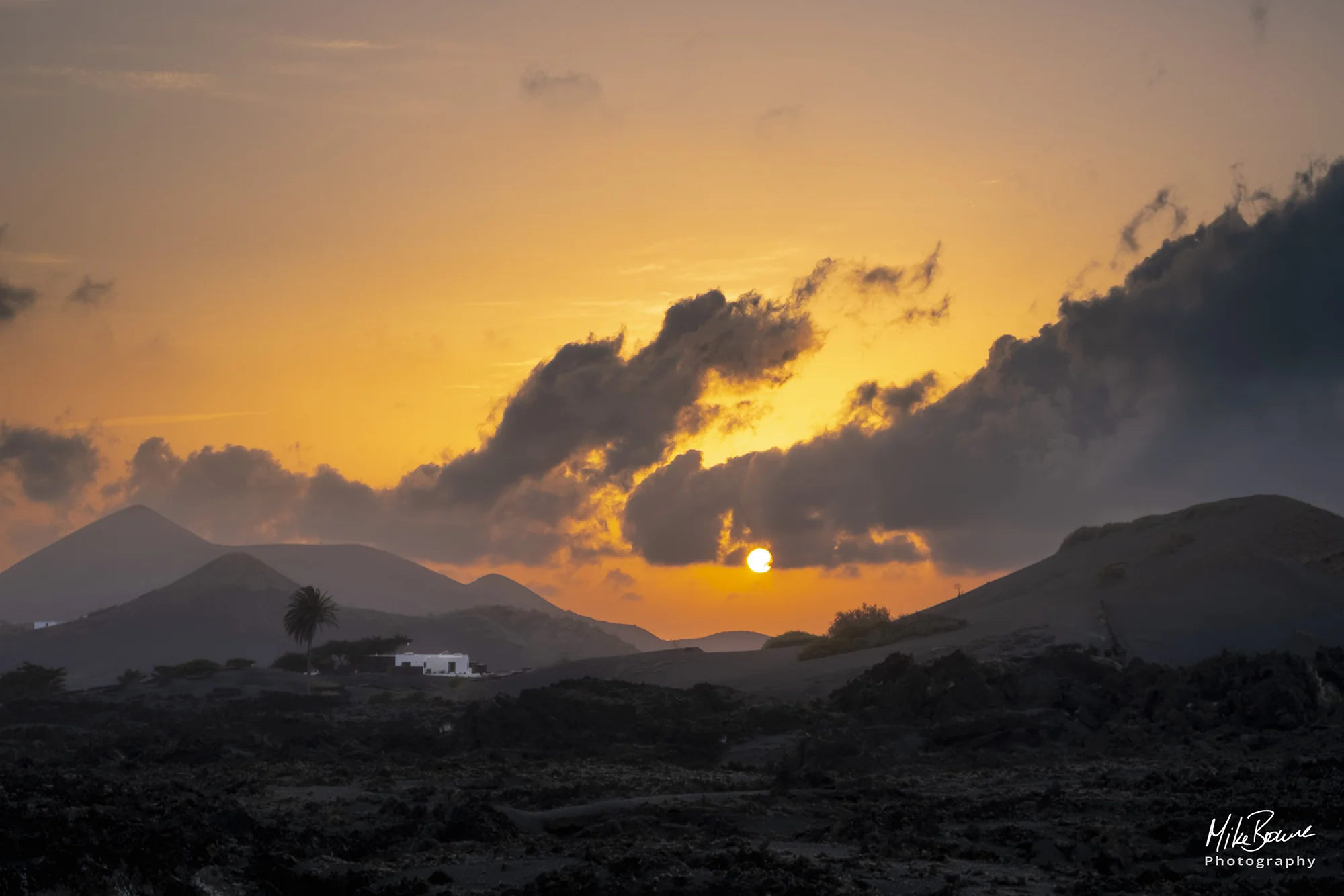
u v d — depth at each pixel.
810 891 27.08
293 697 128.62
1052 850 34.34
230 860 30.00
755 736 79.25
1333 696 74.00
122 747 81.81
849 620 144.12
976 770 61.06
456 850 34.88
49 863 25.95
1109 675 82.44
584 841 36.12
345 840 35.78
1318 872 31.41
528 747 79.94
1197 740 67.06
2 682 165.62
